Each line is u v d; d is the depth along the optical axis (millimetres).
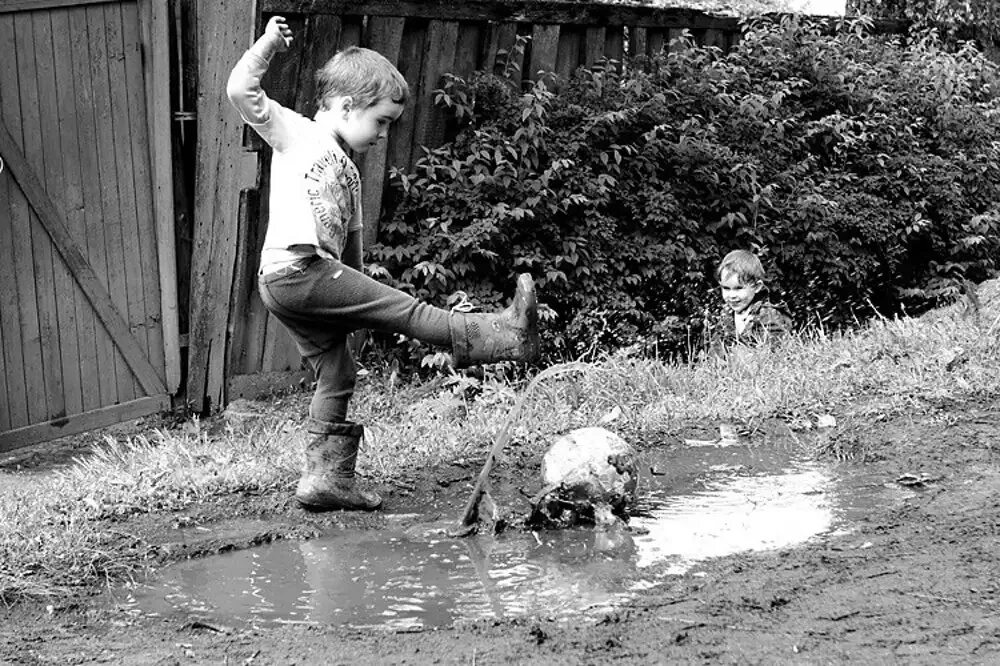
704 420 6531
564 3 9781
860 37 12617
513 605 4016
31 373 7391
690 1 11516
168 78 7645
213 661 3555
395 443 6035
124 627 3914
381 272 8398
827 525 4746
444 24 8977
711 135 10352
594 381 7016
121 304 7770
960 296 9875
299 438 6215
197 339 8000
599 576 4273
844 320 11094
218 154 7793
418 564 4504
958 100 12484
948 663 3338
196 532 4902
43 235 7359
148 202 7809
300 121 4953
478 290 8914
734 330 8188
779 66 11461
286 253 4863
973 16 13688
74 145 7418
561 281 9281
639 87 9961
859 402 6613
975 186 12117
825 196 10961
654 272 9719
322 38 8164
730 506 5066
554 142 9406
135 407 7914
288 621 3938
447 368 8297
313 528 4969
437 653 3559
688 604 3895
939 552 4297
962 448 5734
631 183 9891
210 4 7602
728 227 10383
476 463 5840
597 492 4934
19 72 7121
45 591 4211
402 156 8969
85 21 7359
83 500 5207
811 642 3521
